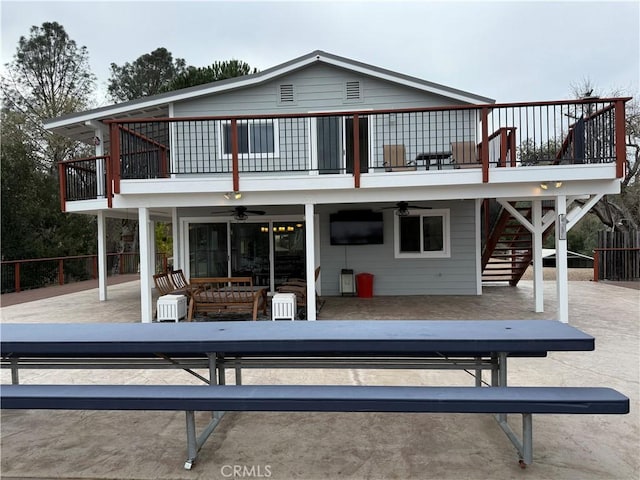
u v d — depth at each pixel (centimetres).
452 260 948
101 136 962
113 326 324
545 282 1249
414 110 600
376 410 229
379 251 955
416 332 287
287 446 271
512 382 384
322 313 738
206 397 236
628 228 1883
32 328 319
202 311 652
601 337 550
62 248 1650
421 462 247
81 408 239
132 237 2378
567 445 266
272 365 307
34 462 256
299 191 643
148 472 242
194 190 630
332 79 889
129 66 2877
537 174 596
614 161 614
